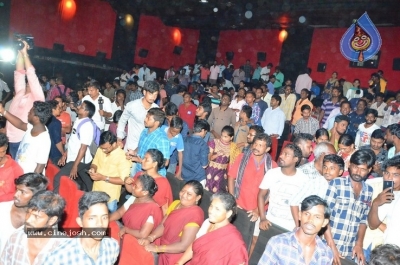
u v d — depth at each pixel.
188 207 3.36
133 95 9.38
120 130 5.24
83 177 4.79
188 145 5.19
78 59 16.75
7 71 13.12
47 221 2.43
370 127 6.30
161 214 3.54
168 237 3.36
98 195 2.42
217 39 19.89
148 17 19.14
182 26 19.75
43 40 15.81
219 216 2.84
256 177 4.21
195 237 3.25
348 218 3.39
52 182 4.51
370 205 3.46
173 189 4.57
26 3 15.20
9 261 2.46
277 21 15.24
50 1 15.77
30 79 4.96
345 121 5.79
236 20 16.48
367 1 11.26
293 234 2.69
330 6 12.30
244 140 6.96
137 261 2.99
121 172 4.30
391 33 13.17
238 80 17.19
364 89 13.88
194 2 15.73
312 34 15.74
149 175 3.64
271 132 7.88
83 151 4.69
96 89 6.32
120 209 3.81
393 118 9.64
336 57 14.88
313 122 7.47
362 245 3.46
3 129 5.09
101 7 17.17
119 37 17.92
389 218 3.28
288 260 2.64
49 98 11.91
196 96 10.89
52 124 5.19
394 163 3.39
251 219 3.57
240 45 18.72
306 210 2.61
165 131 5.17
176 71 18.47
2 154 3.36
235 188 4.35
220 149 5.33
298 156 3.64
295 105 9.45
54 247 2.48
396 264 2.20
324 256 2.66
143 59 19.19
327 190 3.45
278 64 16.95
